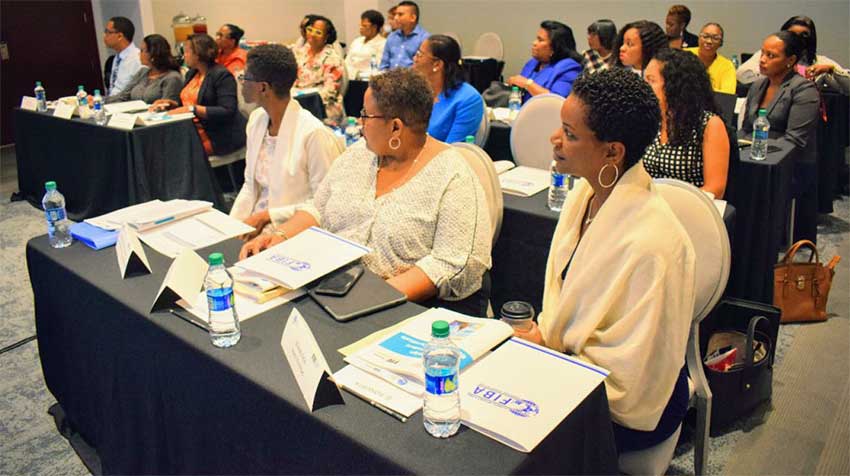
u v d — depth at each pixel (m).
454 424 1.05
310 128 2.42
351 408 1.13
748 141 3.32
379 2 8.00
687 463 2.04
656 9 6.60
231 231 2.04
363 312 1.47
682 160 2.46
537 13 7.43
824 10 5.78
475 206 1.84
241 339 1.38
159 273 1.74
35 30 6.74
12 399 2.43
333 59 5.27
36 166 4.81
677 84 2.40
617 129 1.30
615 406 1.33
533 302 2.54
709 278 1.67
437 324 1.07
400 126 1.82
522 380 1.16
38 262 1.95
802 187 3.57
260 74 2.34
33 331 2.97
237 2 7.62
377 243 1.86
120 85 5.39
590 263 1.37
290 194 2.46
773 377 2.54
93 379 1.83
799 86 3.45
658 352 1.33
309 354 1.19
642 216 1.33
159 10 6.93
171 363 1.46
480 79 6.52
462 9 7.96
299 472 1.18
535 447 1.00
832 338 2.82
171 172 4.11
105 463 1.89
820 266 2.94
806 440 2.16
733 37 6.25
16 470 2.04
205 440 1.42
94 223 2.07
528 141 3.18
